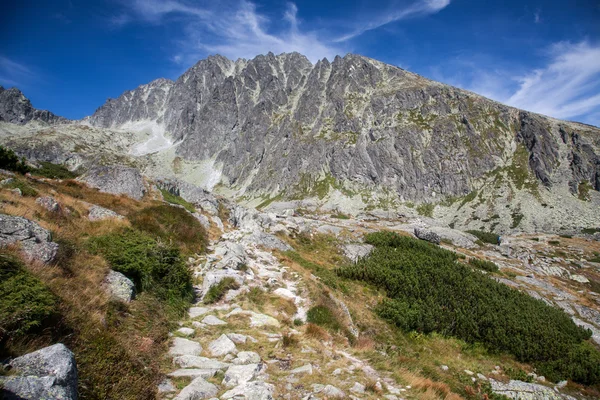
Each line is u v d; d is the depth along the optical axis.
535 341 19.34
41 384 4.62
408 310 19.03
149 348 7.73
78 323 6.98
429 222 61.91
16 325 5.79
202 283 14.04
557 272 40.88
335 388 7.49
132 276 11.04
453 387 11.59
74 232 12.34
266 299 13.50
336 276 22.39
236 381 7.12
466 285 23.42
